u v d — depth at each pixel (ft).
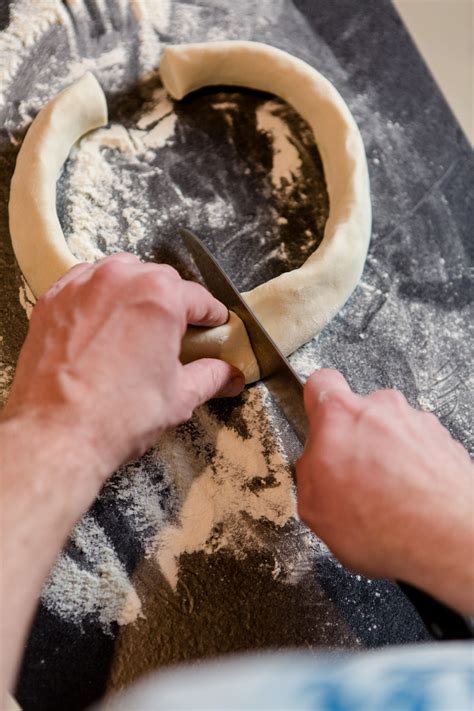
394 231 3.33
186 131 3.37
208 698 0.97
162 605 2.61
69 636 2.50
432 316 3.20
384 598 2.69
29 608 1.83
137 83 3.42
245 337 2.82
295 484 2.83
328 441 2.11
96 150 3.28
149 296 2.14
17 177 3.09
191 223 3.21
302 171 3.36
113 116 3.35
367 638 2.64
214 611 2.62
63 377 2.05
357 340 3.11
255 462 2.85
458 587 1.89
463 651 1.23
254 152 3.38
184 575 2.66
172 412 2.22
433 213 3.38
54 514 1.92
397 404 2.28
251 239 3.22
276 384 2.80
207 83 3.43
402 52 3.72
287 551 2.73
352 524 2.04
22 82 3.34
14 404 2.12
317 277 2.96
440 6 3.86
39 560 1.87
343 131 3.23
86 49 3.43
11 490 1.89
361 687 1.07
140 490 2.75
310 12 3.72
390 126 3.54
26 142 3.13
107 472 2.10
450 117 3.61
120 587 2.61
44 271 2.89
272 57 3.33
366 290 3.20
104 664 2.50
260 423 2.91
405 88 3.64
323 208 3.30
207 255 2.84
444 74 3.70
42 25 3.42
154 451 2.81
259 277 3.16
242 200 3.28
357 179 3.16
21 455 1.95
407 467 2.05
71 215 3.14
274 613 2.64
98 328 2.10
